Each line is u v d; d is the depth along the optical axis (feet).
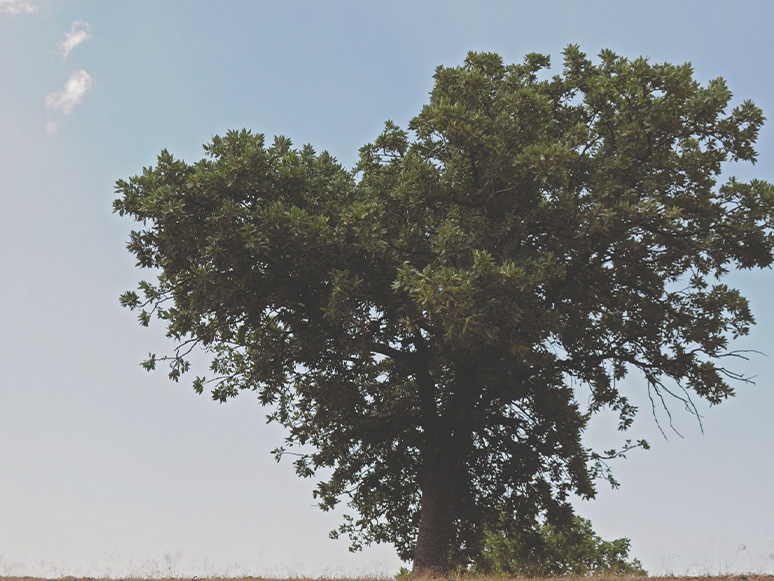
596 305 58.23
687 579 43.83
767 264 54.44
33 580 44.37
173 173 52.34
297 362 61.05
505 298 45.88
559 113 61.21
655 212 49.62
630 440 69.10
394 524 71.46
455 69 57.52
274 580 48.44
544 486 67.72
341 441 66.54
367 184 61.41
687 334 58.23
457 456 59.67
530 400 66.44
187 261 54.03
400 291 51.21
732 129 52.65
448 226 48.16
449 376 69.00
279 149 56.49
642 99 52.47
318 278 52.95
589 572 56.59
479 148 50.85
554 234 53.93
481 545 75.97
